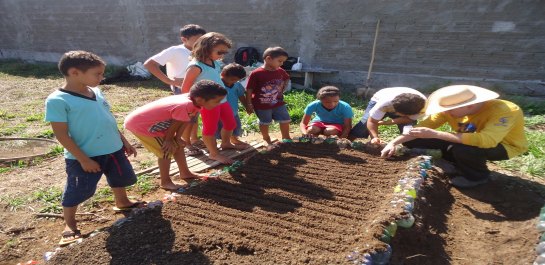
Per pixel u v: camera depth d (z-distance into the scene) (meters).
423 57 8.27
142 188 3.93
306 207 3.06
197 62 4.12
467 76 7.94
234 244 2.56
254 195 3.29
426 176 3.48
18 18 14.71
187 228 2.79
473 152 3.58
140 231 2.75
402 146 4.07
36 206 3.69
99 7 12.55
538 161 4.25
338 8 8.88
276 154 4.23
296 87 9.27
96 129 2.90
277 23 9.74
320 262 2.36
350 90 8.96
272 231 2.72
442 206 3.38
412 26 8.19
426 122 4.11
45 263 2.45
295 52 9.73
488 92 3.52
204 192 3.35
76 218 3.41
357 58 9.02
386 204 2.98
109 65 12.98
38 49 14.73
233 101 4.71
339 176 3.62
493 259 2.72
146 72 11.16
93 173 2.96
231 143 4.86
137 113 3.46
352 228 2.72
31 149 5.37
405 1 8.11
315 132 4.79
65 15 13.44
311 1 9.15
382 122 4.39
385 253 2.44
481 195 3.59
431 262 2.67
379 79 8.84
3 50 15.79
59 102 2.70
